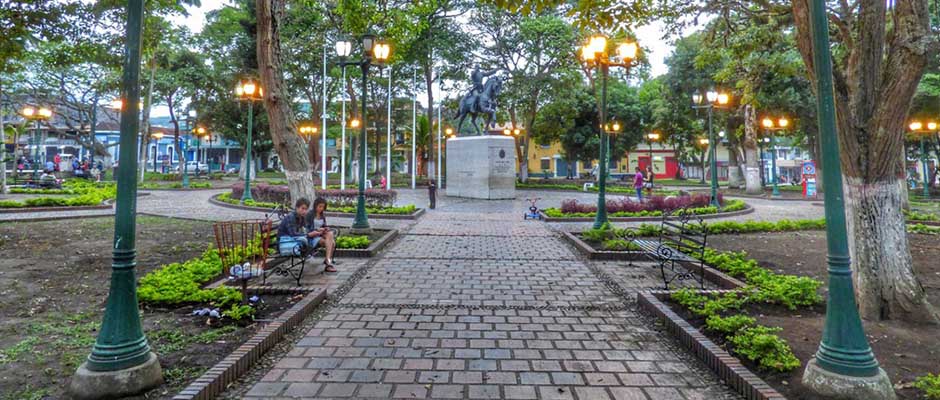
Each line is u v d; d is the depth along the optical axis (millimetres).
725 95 17859
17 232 10234
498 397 3139
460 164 22828
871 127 4598
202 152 64062
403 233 11148
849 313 3096
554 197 23594
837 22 5336
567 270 7219
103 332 3096
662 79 32125
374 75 27547
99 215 13398
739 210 16953
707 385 3357
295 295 5316
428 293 5816
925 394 3033
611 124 34688
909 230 11320
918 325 4387
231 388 3242
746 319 4059
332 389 3232
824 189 3289
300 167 8695
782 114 25500
